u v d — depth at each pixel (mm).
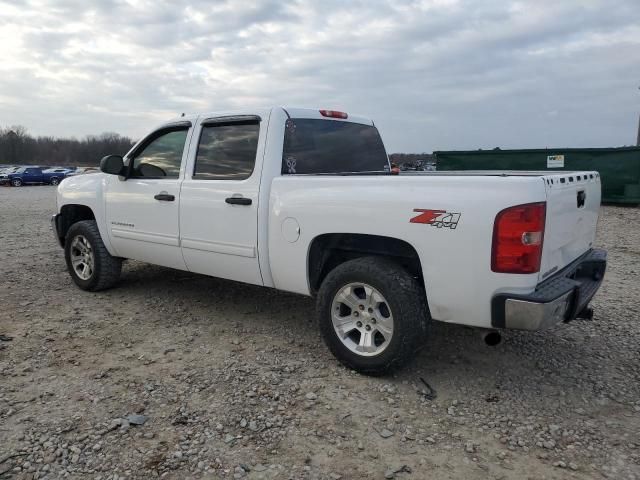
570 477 2629
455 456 2805
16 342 4309
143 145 5230
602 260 4055
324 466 2711
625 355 4148
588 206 3955
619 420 3172
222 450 2828
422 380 3674
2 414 3160
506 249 3020
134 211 5191
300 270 3963
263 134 4246
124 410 3225
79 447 2836
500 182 3064
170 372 3781
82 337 4457
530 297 3010
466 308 3217
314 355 4109
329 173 4668
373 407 3303
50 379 3643
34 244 9180
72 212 6219
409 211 3340
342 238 3857
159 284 6180
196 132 4742
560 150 14359
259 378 3686
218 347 4270
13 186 39156
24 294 5734
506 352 4191
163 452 2801
